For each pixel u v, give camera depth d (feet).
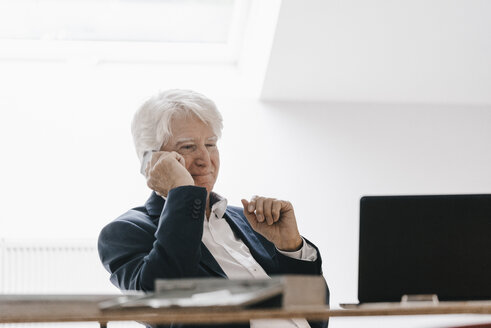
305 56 14.15
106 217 14.48
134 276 6.18
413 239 5.08
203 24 14.92
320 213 15.14
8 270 13.96
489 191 15.70
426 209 5.10
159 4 14.39
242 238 7.05
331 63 14.38
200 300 3.92
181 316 3.92
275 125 15.20
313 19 13.33
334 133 15.38
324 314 4.01
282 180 15.11
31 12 14.30
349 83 14.99
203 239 6.79
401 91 15.38
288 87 14.93
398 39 13.99
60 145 14.49
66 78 14.73
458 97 15.71
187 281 3.99
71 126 14.56
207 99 7.21
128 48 15.01
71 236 14.34
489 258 5.08
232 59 15.57
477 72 15.05
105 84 14.78
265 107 15.24
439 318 13.98
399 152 15.57
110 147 14.61
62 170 14.46
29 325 13.38
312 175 15.20
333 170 15.30
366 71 14.69
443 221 5.09
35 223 14.29
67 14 14.40
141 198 14.61
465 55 14.57
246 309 3.98
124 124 14.70
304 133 15.29
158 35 15.02
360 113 15.52
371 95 15.39
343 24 13.51
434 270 5.06
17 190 14.32
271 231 6.58
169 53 15.20
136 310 3.95
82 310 3.99
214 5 14.55
